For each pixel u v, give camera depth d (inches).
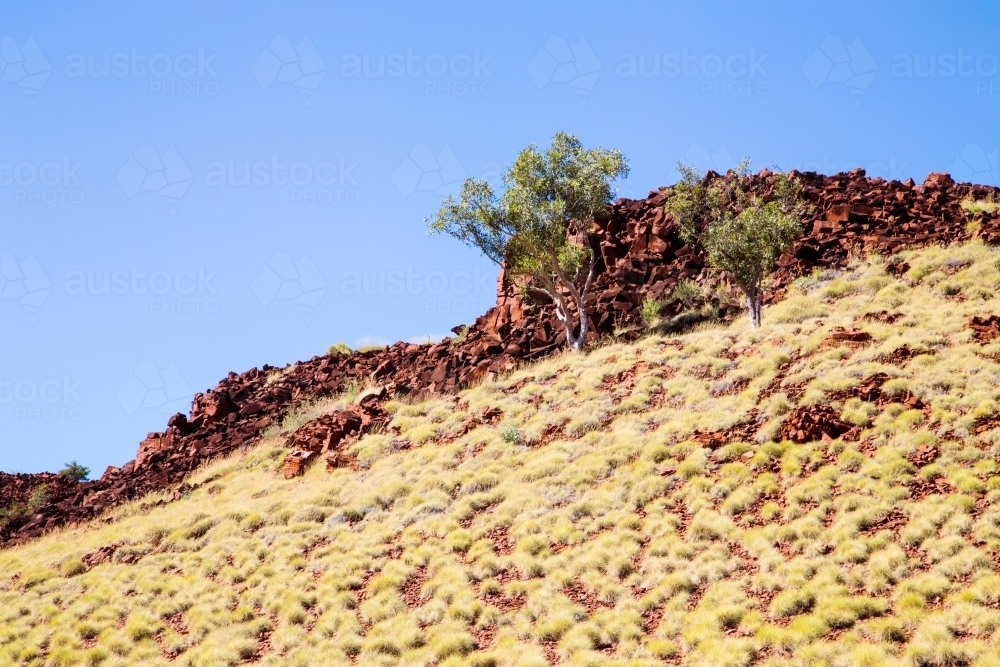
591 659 771.4
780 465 1003.9
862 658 679.7
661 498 1007.6
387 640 871.7
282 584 1030.4
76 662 943.7
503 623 870.4
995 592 717.9
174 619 1016.2
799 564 828.6
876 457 958.4
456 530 1061.8
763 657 726.5
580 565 924.0
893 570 785.6
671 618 810.8
